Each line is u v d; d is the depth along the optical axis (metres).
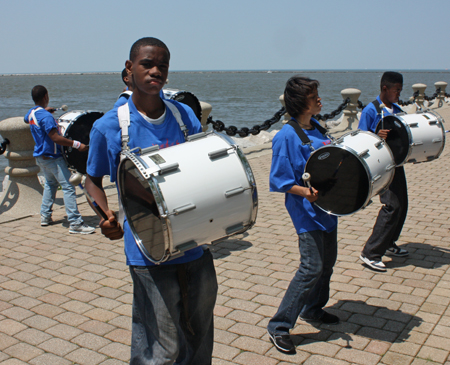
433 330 3.45
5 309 3.90
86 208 6.93
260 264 4.75
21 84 137.12
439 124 4.48
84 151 5.82
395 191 4.36
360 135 3.34
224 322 3.64
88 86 113.75
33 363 3.15
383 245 4.47
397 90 4.51
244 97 54.28
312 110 3.15
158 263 2.25
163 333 2.40
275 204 6.91
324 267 3.37
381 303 3.88
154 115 2.44
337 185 3.10
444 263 4.64
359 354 3.18
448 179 8.02
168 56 2.37
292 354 3.21
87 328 3.60
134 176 2.26
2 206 6.69
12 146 6.63
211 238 2.32
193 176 2.20
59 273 4.64
